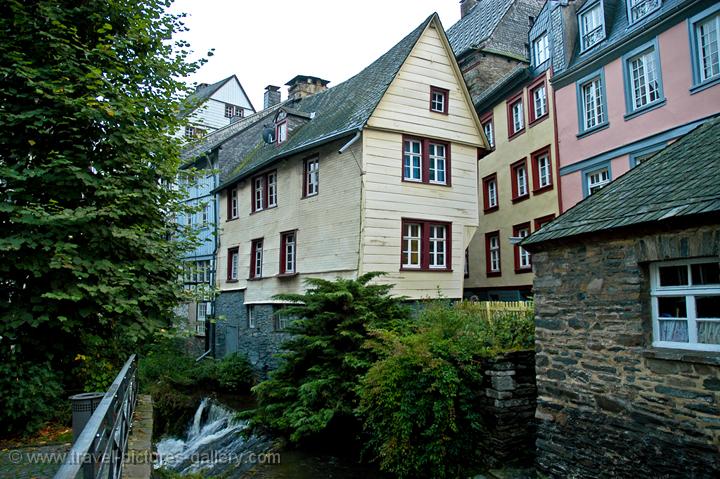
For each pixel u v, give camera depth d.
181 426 16.17
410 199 15.13
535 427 8.38
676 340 6.06
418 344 8.62
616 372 6.59
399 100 15.18
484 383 8.52
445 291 15.38
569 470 7.18
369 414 9.18
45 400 7.15
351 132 14.67
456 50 25.34
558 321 7.55
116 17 8.03
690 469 5.66
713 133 7.55
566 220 7.79
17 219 6.36
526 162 19.12
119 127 7.54
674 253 5.88
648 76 14.07
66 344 7.56
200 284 8.99
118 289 6.79
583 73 16.17
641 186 7.30
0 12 7.29
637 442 6.26
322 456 10.45
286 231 17.72
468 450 8.33
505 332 9.20
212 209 24.27
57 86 6.99
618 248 6.64
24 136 7.14
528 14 24.30
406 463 8.25
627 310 6.49
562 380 7.43
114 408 4.56
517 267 19.38
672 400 5.90
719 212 5.23
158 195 8.19
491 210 21.28
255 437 12.31
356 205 14.59
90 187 7.37
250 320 20.12
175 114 8.98
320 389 10.56
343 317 11.29
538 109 18.73
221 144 24.16
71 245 6.46
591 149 15.80
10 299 7.02
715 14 12.20
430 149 15.84
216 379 18.53
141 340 7.98
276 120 21.11
